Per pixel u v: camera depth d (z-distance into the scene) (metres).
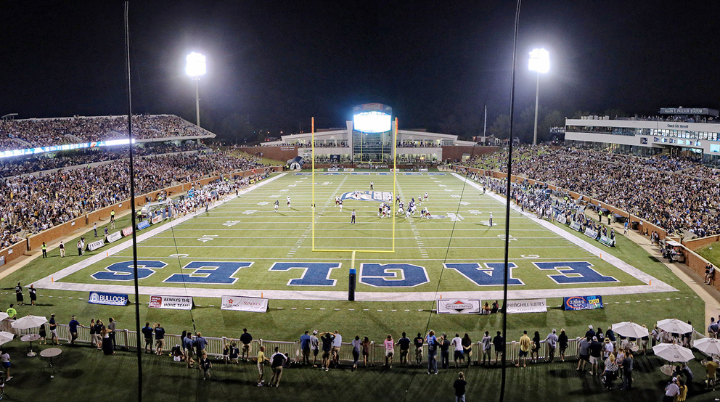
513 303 20.31
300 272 25.84
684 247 27.95
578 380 15.01
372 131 88.94
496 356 16.20
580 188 49.78
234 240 32.94
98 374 15.29
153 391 14.21
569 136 74.88
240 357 16.59
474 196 53.09
